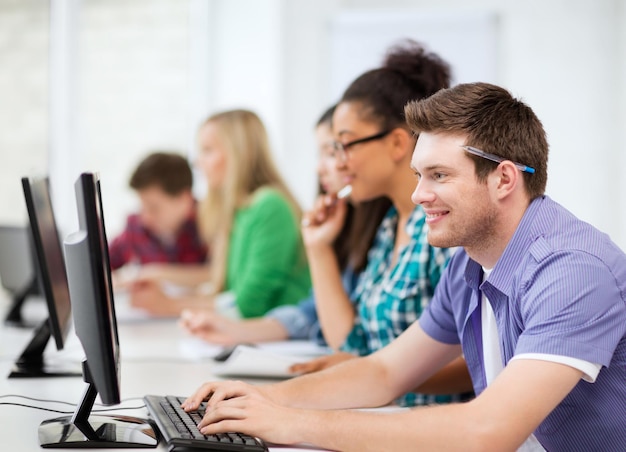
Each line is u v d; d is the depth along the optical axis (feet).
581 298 4.00
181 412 4.74
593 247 4.19
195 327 8.11
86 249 3.99
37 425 4.64
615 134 15.75
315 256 7.48
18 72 15.46
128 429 4.39
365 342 7.09
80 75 16.30
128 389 5.86
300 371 6.20
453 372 5.95
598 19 15.79
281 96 15.70
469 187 4.25
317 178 7.63
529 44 15.93
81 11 16.30
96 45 16.44
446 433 3.91
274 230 9.76
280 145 15.67
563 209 4.47
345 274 7.63
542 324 4.02
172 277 12.44
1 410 5.04
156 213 12.59
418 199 4.34
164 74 16.76
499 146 4.24
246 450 4.04
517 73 15.97
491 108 4.28
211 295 10.90
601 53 15.80
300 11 15.70
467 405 3.98
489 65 15.34
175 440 4.05
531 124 4.36
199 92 16.74
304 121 15.74
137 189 12.51
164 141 16.80
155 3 16.74
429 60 6.53
